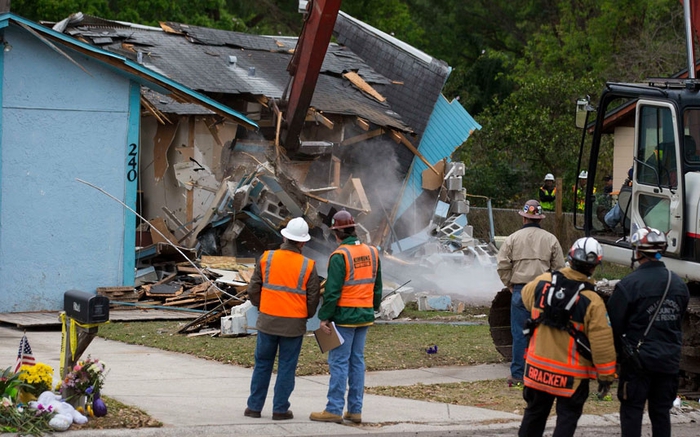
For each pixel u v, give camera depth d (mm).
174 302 23906
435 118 39938
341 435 12109
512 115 52062
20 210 22797
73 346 11617
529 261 15773
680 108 16141
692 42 18688
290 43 42562
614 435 13047
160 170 31938
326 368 16984
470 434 12602
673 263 16469
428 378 16797
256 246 30547
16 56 22594
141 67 23969
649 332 11133
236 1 72938
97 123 23875
